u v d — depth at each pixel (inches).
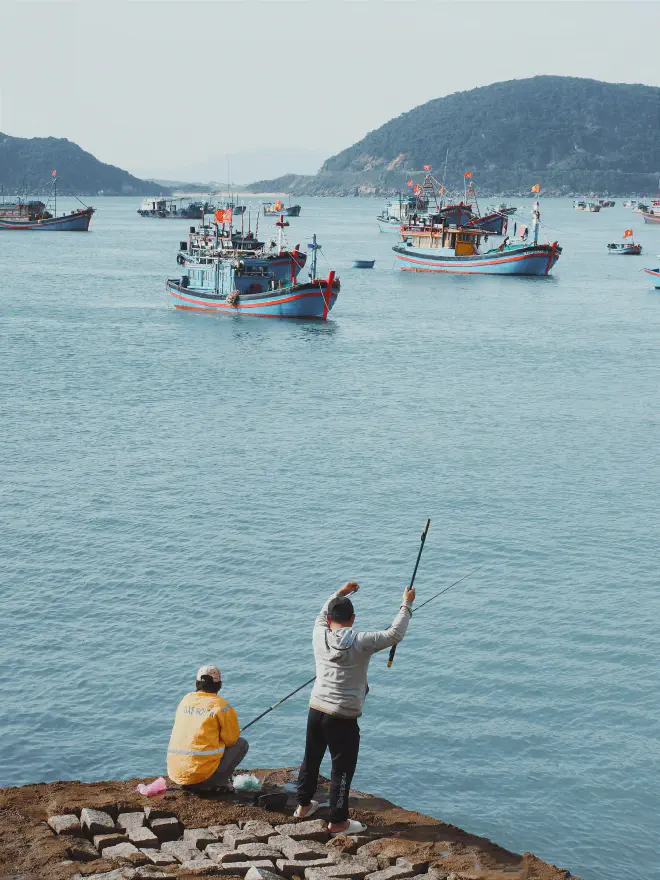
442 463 1637.6
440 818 689.6
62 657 916.0
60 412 2023.9
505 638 967.6
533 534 1274.6
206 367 2637.8
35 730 792.9
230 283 3720.5
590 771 748.0
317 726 410.9
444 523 1316.4
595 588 1096.2
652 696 857.5
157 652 930.7
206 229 3858.3
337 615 406.6
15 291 4463.6
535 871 390.9
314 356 2859.3
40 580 1096.2
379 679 885.8
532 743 783.1
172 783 448.1
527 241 5959.6
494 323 3666.3
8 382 2346.2
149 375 2497.5
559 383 2461.9
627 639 966.4
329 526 1296.8
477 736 793.6
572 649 946.1
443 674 895.7
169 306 3969.0
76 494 1423.5
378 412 2080.5
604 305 4298.7
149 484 1482.5
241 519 1318.9
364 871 378.9
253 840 397.4
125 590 1073.5
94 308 3878.0
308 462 1632.6
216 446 1743.4
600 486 1505.9
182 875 364.8
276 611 1024.9
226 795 445.4
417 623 1001.5
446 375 2571.4
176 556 1176.2
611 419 2022.6
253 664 911.7
